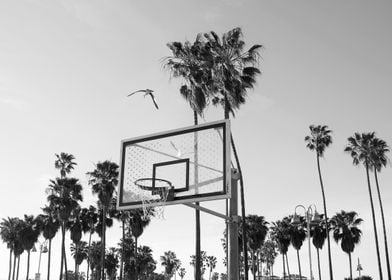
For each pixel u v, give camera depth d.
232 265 11.15
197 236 26.16
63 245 50.19
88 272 75.88
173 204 11.45
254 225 61.12
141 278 88.62
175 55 26.17
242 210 26.70
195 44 25.92
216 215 11.19
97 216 58.84
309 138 54.59
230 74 24.58
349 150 53.09
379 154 50.97
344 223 60.38
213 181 11.11
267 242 95.88
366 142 51.50
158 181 11.94
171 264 105.00
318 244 62.41
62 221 50.62
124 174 12.69
